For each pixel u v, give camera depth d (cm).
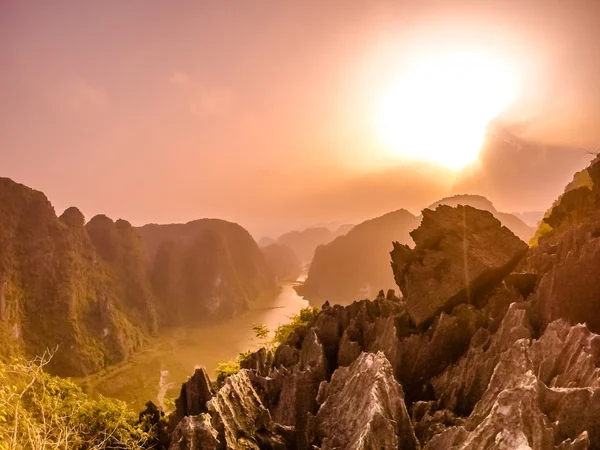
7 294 13762
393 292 3712
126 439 2488
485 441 1230
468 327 2402
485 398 1614
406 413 1689
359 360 2111
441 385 2088
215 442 1744
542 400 1404
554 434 1277
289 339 3522
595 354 1578
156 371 13562
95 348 14612
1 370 2233
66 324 14550
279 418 2317
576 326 1728
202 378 2530
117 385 12288
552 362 1686
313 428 1892
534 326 2150
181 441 1734
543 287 2205
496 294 2619
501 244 2794
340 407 1861
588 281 2083
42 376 2589
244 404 2136
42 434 2069
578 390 1334
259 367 2998
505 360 1650
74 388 2883
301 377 2367
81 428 2514
